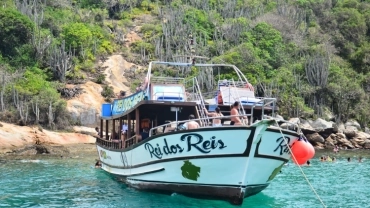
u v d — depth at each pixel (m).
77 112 49.88
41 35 61.88
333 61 66.25
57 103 47.97
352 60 67.88
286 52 67.06
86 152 39.00
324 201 19.97
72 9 77.00
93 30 68.69
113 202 18.88
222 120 20.36
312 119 52.59
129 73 61.97
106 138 27.77
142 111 21.80
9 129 42.56
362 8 81.00
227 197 17.84
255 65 59.97
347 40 72.00
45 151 38.28
